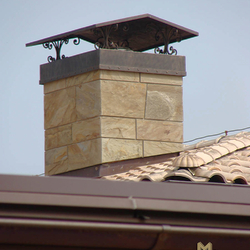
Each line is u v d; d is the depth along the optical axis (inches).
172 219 515.5
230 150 995.3
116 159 962.1
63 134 1027.9
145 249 524.7
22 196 461.7
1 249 479.5
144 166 977.5
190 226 519.8
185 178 815.1
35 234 472.1
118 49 1051.9
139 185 510.3
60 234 479.2
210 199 531.2
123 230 487.2
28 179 474.0
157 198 510.9
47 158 1054.4
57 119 1043.3
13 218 456.1
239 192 547.5
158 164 976.9
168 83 1031.6
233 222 542.3
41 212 469.4
